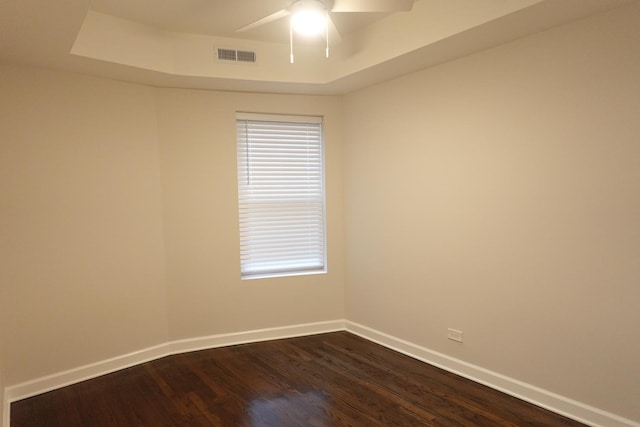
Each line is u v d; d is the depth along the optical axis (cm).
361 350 346
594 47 215
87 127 296
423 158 311
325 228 388
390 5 217
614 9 207
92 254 300
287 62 328
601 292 221
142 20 276
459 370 295
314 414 247
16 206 268
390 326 350
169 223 339
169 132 336
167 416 247
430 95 302
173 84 326
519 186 252
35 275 276
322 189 390
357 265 380
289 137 377
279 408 255
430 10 253
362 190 369
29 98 272
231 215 358
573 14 213
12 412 253
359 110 365
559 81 230
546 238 241
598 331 223
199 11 264
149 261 329
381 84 341
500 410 247
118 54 270
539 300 247
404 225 330
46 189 279
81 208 294
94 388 284
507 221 260
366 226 367
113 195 309
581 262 227
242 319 366
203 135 346
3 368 262
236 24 287
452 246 295
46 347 280
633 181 206
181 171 340
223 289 359
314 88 352
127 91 315
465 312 289
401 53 274
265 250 379
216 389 280
